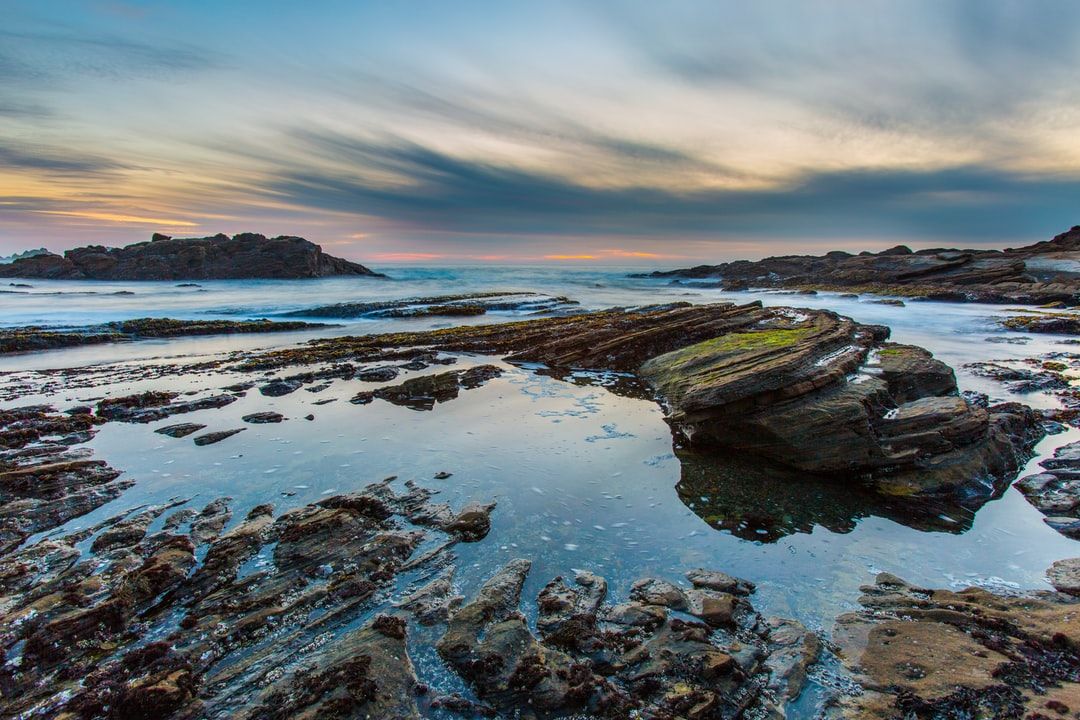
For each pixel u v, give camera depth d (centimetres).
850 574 819
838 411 1206
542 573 816
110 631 680
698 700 570
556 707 568
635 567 838
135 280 7819
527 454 1293
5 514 955
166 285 6962
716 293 6788
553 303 4950
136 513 983
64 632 664
